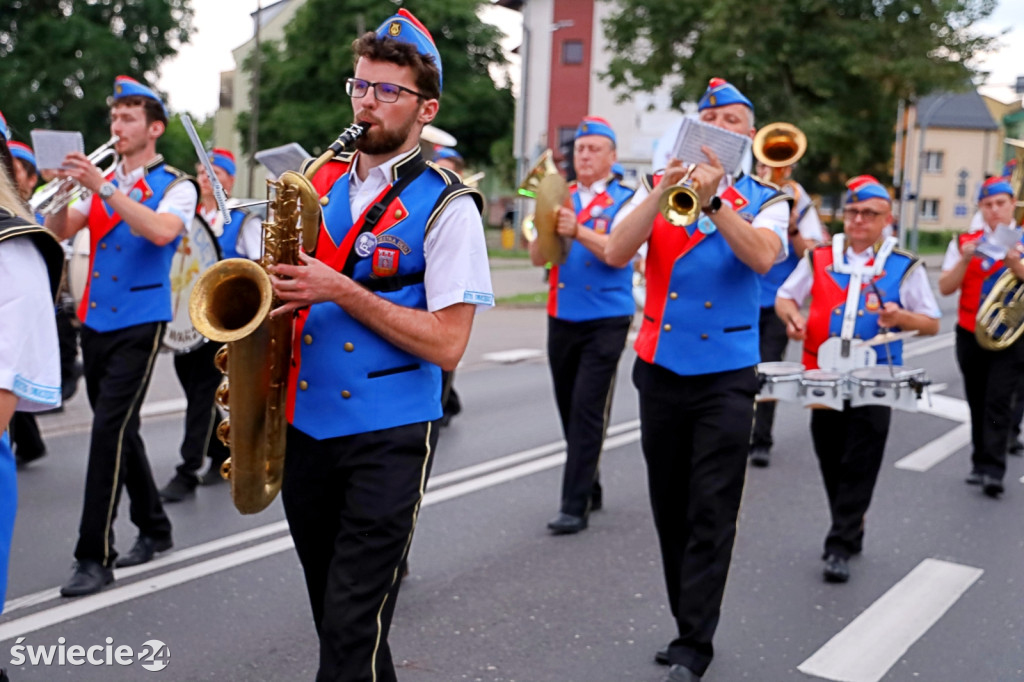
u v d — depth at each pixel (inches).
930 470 309.1
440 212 114.3
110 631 176.6
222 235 290.2
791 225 317.7
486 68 1574.8
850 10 859.4
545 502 265.7
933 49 850.8
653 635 181.6
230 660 166.9
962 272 277.9
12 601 188.5
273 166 177.5
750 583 209.9
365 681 112.6
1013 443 336.5
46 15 1310.3
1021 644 181.5
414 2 1491.1
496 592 201.0
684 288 165.3
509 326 684.1
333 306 115.8
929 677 167.6
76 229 205.5
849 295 222.5
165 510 250.8
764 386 213.8
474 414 382.3
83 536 193.3
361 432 114.3
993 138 2493.8
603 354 245.3
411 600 196.1
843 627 187.8
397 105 114.2
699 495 160.1
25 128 1291.8
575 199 269.3
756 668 169.6
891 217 241.1
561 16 1530.5
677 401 164.9
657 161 292.8
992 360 282.7
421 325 112.7
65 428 339.9
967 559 227.0
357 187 119.6
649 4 887.1
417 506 116.4
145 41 1409.9
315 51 1459.2
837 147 895.1
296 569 210.7
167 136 1460.4
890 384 204.8
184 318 258.1
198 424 263.3
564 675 164.6
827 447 222.5
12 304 84.8
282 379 114.8
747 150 163.3
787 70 868.0
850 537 213.6
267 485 115.1
